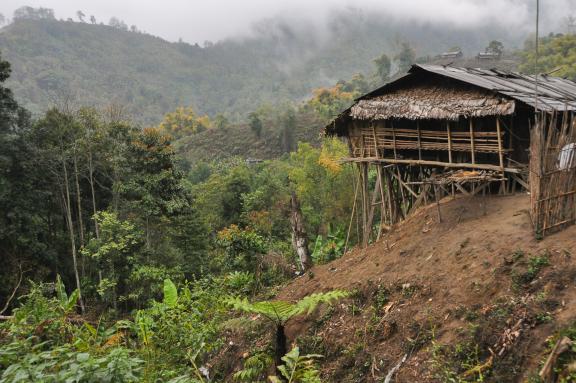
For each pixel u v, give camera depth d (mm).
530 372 5348
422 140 14812
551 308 5980
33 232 21547
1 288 20312
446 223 11523
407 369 6836
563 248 7062
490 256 8133
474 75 14430
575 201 8039
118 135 24672
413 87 15180
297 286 13078
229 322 7660
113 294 20922
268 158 70875
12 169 21438
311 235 30406
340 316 9461
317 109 82125
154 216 24188
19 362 4477
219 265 23516
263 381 8438
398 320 8031
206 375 9141
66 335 7828
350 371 7906
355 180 29453
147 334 8742
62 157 22391
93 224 26641
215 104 189750
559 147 7742
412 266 9859
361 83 94875
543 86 15352
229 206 35438
